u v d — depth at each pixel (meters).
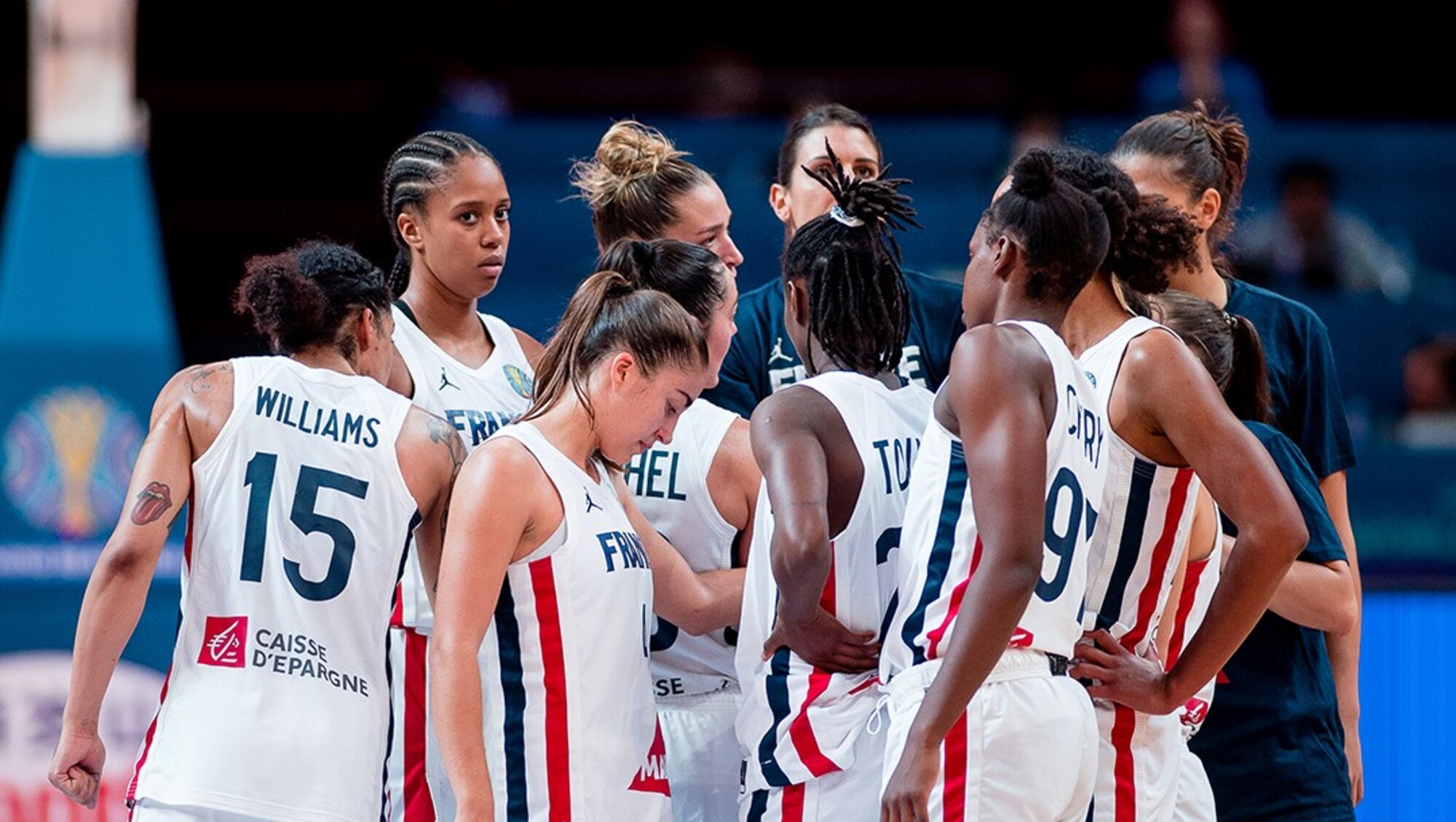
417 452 12.03
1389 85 36.84
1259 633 12.77
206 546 11.79
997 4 37.41
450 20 36.59
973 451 9.48
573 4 37.34
